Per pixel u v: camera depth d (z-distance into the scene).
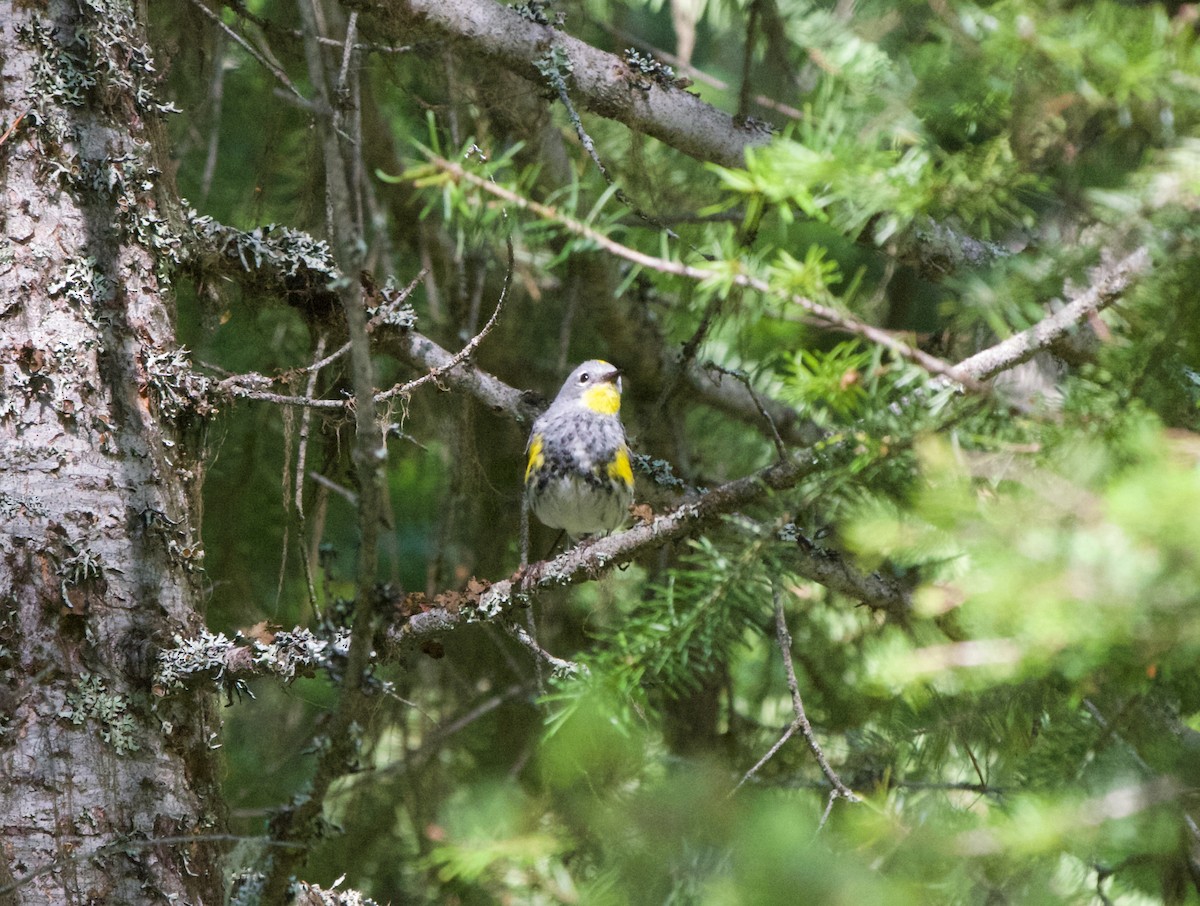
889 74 6.41
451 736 11.73
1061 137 5.84
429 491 13.22
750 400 12.02
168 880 6.45
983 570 4.36
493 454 12.34
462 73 10.39
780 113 10.84
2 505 6.51
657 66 8.86
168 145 7.51
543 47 8.54
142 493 6.80
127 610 6.66
